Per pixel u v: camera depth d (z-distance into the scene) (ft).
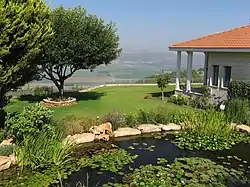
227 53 56.08
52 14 53.72
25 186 22.67
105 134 35.50
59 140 29.60
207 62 65.00
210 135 36.01
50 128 29.86
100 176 24.84
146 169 26.16
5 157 26.40
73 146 30.50
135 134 37.52
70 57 55.11
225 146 33.27
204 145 33.45
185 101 56.75
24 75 37.24
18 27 31.04
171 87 86.99
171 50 67.36
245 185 23.50
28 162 26.13
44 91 71.05
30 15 32.89
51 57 53.83
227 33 65.31
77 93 73.77
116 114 40.04
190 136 36.40
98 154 30.17
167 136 37.27
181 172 25.52
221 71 57.72
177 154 30.76
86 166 26.84
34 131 28.43
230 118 41.11
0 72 30.09
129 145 33.68
